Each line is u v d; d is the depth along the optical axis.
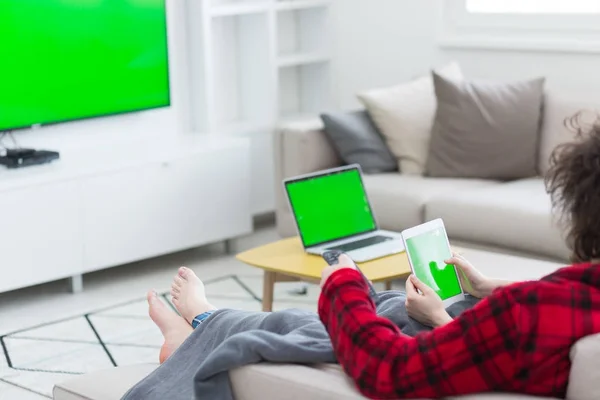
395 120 5.04
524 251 4.27
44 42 4.88
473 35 5.66
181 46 5.60
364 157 5.00
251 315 2.25
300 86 6.34
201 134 5.59
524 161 4.82
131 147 5.21
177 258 5.30
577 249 1.68
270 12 5.78
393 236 3.96
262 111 5.96
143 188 4.90
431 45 5.80
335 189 3.96
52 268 4.59
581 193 1.65
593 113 4.69
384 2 5.97
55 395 2.39
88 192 4.69
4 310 4.47
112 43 5.16
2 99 4.77
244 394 1.92
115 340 4.05
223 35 5.91
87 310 4.45
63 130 5.14
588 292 1.68
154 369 2.46
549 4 5.37
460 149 4.86
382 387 1.76
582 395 1.65
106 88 5.17
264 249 3.88
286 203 5.14
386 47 6.02
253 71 5.94
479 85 4.93
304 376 1.87
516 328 1.67
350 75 6.25
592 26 5.16
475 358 1.70
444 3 5.75
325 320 1.94
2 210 4.39
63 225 4.61
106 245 4.79
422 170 5.01
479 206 4.37
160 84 5.41
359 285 1.92
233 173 5.30
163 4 5.34
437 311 2.11
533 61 5.38
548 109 4.89
